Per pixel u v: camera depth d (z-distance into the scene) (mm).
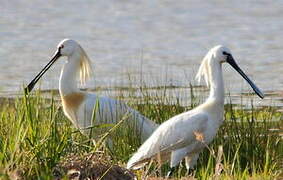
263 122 14203
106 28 37531
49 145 10391
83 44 32906
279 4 43625
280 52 29562
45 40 33938
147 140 11984
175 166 11898
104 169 10359
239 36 34250
